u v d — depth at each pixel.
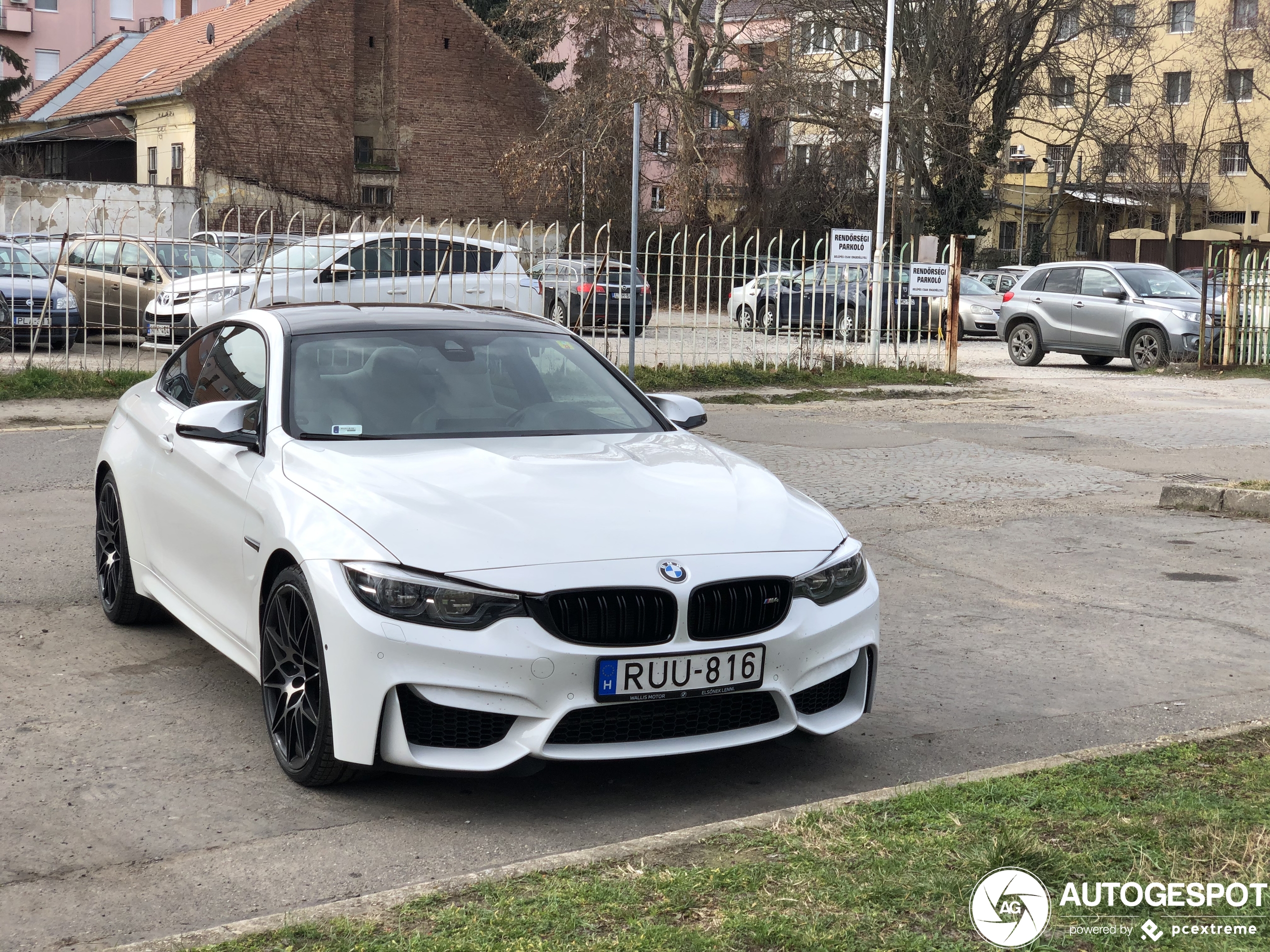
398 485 4.32
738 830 3.72
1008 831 3.62
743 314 18.64
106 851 3.76
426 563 3.94
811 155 41.44
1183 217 57.03
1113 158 47.84
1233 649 6.18
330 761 4.11
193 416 4.84
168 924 3.32
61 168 47.75
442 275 17.33
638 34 38.66
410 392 5.13
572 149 37.94
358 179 43.34
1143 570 7.85
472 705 3.86
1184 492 9.95
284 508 4.36
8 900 3.44
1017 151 58.56
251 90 41.16
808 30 39.12
